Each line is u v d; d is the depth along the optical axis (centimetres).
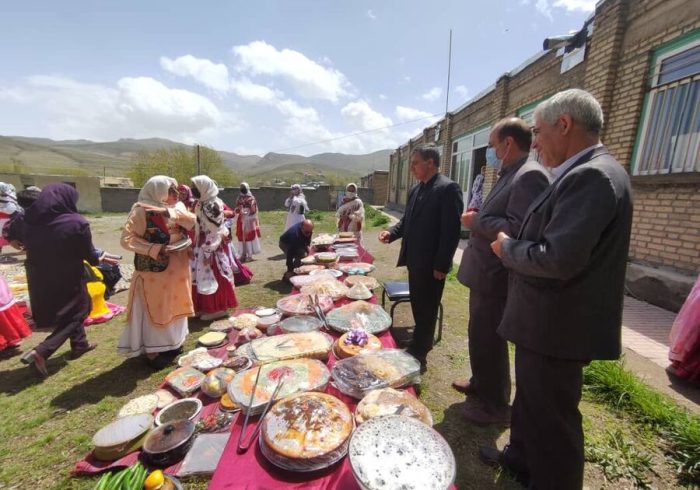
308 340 216
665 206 449
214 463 156
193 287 440
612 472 212
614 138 521
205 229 429
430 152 300
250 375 175
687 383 293
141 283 313
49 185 323
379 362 186
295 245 585
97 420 261
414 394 172
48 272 317
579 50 588
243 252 819
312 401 148
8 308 361
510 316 167
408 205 333
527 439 167
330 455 125
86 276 348
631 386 273
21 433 247
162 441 163
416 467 117
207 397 199
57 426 254
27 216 312
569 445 156
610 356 143
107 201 1838
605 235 137
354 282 334
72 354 353
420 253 302
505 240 164
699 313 286
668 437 235
